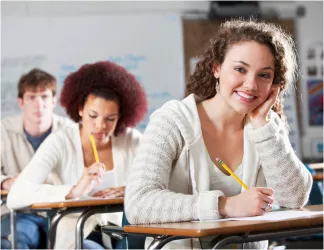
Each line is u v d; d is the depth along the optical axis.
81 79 3.62
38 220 3.66
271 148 2.00
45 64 6.91
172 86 7.09
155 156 1.89
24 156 4.46
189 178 1.96
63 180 3.50
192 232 1.41
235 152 2.02
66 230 3.24
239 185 1.99
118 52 7.05
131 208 1.82
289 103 7.25
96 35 7.02
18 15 6.90
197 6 7.14
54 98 4.59
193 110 1.97
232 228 1.43
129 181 1.88
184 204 1.76
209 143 1.99
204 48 2.06
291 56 2.02
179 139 1.94
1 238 3.59
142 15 7.08
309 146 7.32
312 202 3.56
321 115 7.32
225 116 1.99
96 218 3.28
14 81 6.84
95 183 3.39
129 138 3.66
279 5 7.24
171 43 7.11
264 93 1.93
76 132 3.56
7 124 4.49
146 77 7.07
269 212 1.82
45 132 4.54
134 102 3.66
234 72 1.90
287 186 2.01
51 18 6.94
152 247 1.57
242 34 1.91
